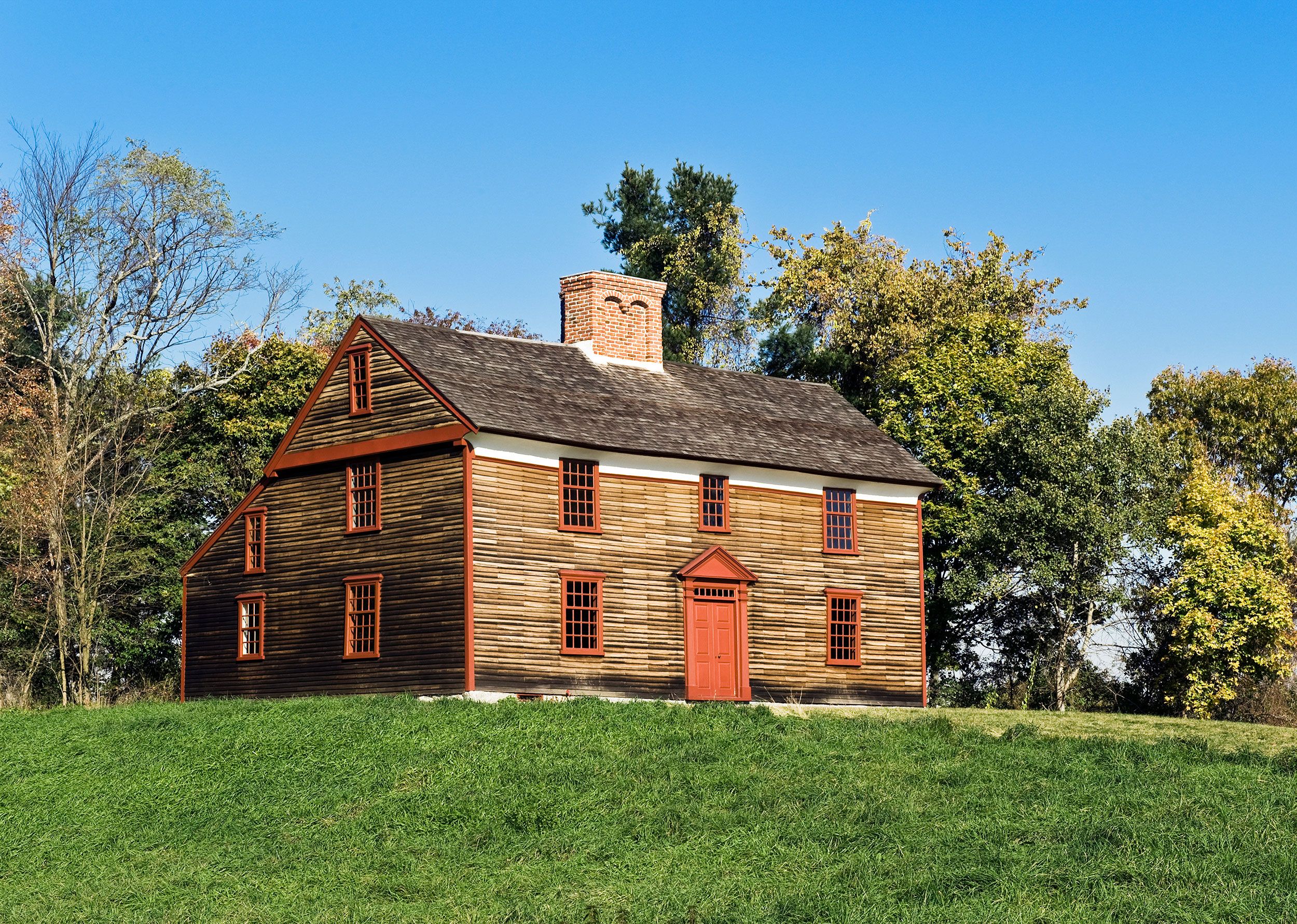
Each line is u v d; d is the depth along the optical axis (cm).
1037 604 5134
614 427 3709
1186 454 5788
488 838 2358
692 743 2838
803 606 3944
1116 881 2014
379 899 2095
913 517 4250
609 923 1923
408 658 3447
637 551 3659
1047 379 5269
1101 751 2839
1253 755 2794
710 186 6794
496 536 3412
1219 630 4816
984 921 1844
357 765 2731
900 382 5281
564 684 3469
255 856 2348
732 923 1902
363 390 3678
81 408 4897
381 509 3578
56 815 2645
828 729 3019
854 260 6297
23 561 4600
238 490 5119
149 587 4866
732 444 3916
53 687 4834
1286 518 5931
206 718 3172
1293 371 6297
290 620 3744
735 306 6600
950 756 2808
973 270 6322
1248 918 1844
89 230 5053
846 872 2089
